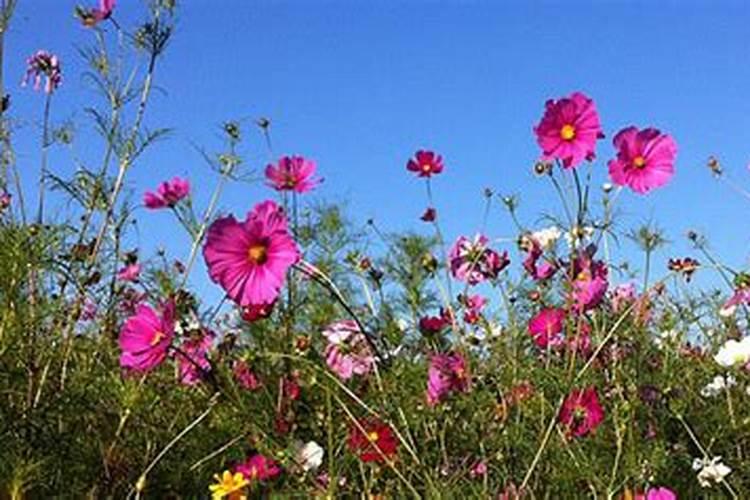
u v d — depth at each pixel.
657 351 1.99
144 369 1.43
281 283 1.25
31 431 1.50
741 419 1.78
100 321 1.88
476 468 1.59
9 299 1.57
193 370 1.60
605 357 1.77
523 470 1.56
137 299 1.92
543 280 1.93
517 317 1.95
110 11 2.01
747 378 1.89
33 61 2.01
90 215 1.90
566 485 1.49
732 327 2.11
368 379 1.72
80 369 1.70
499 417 1.64
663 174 1.53
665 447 1.57
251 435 1.64
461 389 1.70
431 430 1.63
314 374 1.60
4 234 1.61
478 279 1.94
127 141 1.95
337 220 2.00
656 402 1.72
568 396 1.56
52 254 1.69
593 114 1.53
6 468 1.42
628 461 1.44
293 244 1.27
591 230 1.74
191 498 1.59
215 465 1.64
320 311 1.86
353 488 1.56
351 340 1.70
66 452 1.52
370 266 1.93
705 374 2.02
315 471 1.50
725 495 1.60
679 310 2.08
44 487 1.45
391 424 1.45
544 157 1.54
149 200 1.93
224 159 2.04
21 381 1.57
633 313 1.87
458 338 1.74
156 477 1.58
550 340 1.79
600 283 1.71
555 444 1.54
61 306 1.71
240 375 1.71
